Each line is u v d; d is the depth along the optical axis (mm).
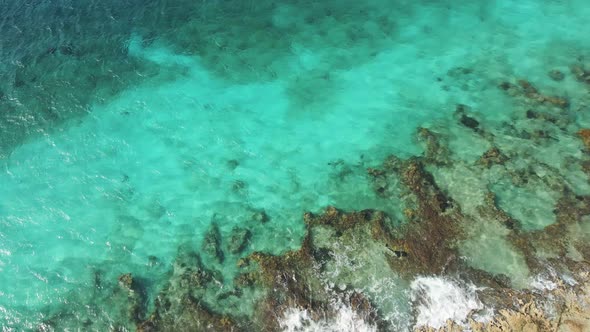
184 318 10688
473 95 14773
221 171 13602
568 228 11203
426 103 14750
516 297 10172
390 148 13609
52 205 13195
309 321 10367
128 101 15656
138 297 11133
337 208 12320
